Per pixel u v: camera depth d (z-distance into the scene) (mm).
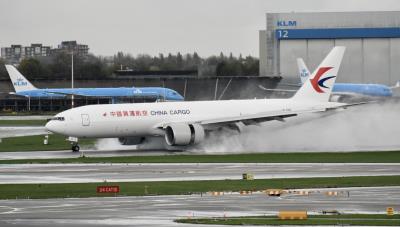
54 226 128875
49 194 174625
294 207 151125
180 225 128875
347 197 165250
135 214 142875
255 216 139000
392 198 163375
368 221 131250
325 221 131375
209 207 152000
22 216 141250
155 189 181625
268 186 186125
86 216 140625
